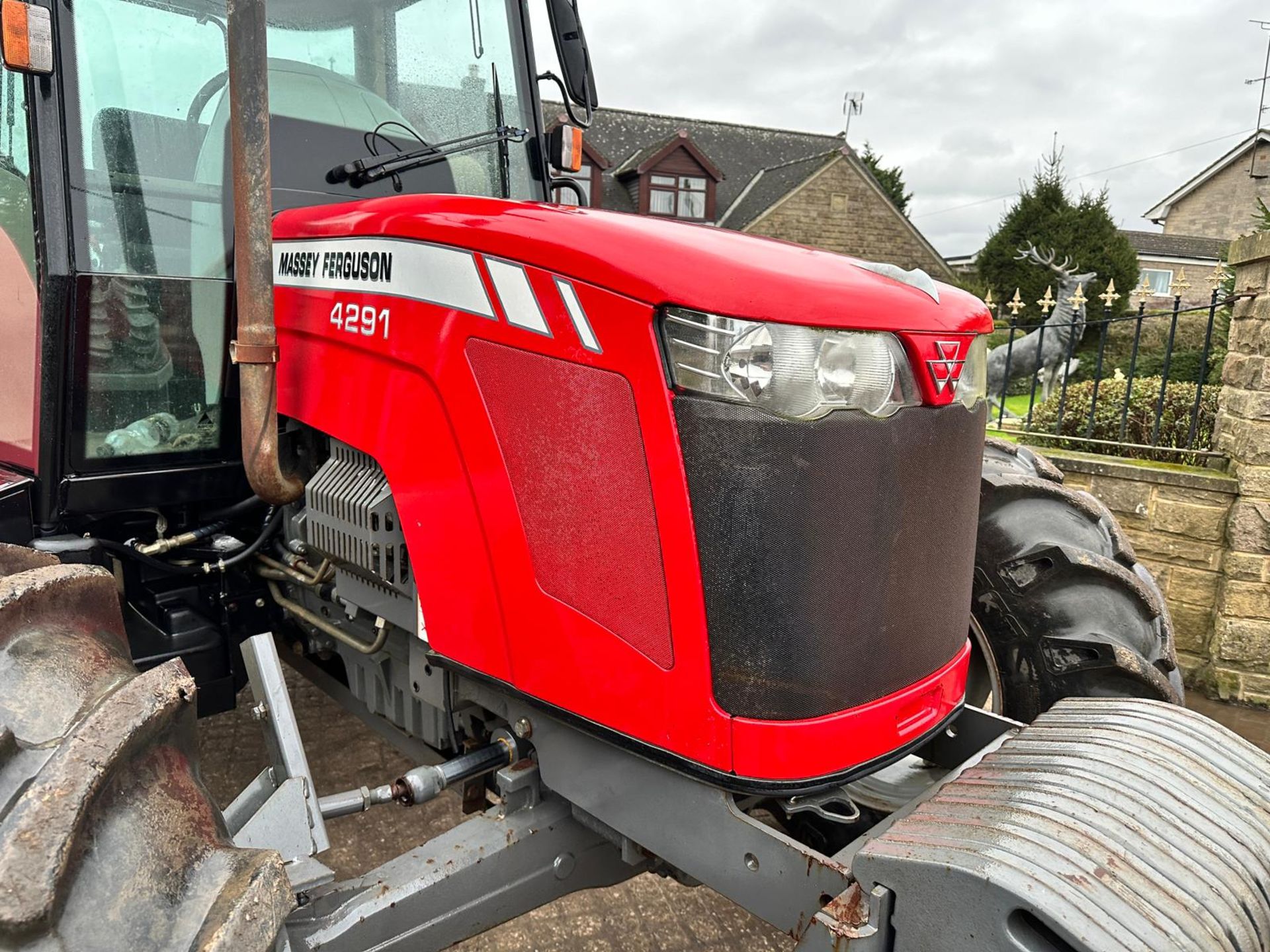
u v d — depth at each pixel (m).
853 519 1.37
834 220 23.69
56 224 1.95
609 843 1.77
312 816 1.47
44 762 1.05
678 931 2.28
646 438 1.36
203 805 1.17
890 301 1.44
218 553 2.24
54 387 1.98
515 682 1.60
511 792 1.68
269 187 1.61
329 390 1.87
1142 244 30.69
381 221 1.73
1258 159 31.31
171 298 2.10
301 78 2.38
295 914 1.42
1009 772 1.40
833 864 1.28
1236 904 1.18
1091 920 1.07
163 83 2.11
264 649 1.62
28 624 1.22
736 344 1.30
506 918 1.64
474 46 2.67
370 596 1.93
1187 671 3.90
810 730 1.37
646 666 1.42
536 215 1.54
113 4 2.03
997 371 8.41
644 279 1.34
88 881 1.00
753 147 26.20
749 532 1.32
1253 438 3.63
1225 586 3.74
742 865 1.39
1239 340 3.79
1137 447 4.11
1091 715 1.56
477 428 1.57
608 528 1.42
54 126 1.93
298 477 1.99
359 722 3.29
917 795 1.75
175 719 1.20
